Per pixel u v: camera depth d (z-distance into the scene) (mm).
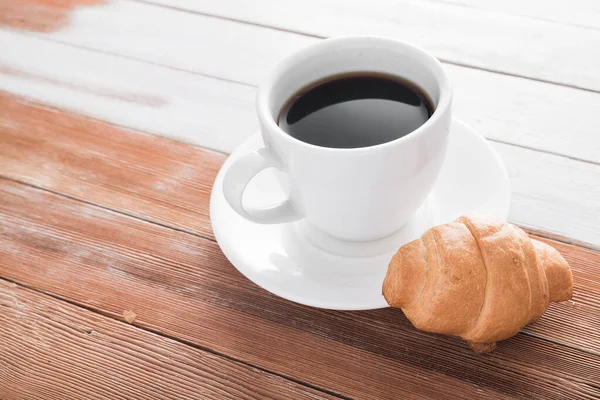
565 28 671
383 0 727
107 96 676
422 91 529
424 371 501
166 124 647
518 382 493
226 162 571
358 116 524
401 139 489
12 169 626
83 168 622
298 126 525
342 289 511
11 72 707
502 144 596
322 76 544
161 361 516
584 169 577
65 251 572
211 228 574
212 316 532
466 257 479
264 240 539
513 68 646
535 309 484
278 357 512
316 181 501
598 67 637
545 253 496
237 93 665
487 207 526
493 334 481
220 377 508
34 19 759
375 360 507
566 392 489
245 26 723
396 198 509
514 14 691
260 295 539
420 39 681
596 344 502
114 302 543
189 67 692
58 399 506
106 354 521
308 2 738
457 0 714
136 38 726
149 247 568
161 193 600
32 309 544
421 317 486
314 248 536
